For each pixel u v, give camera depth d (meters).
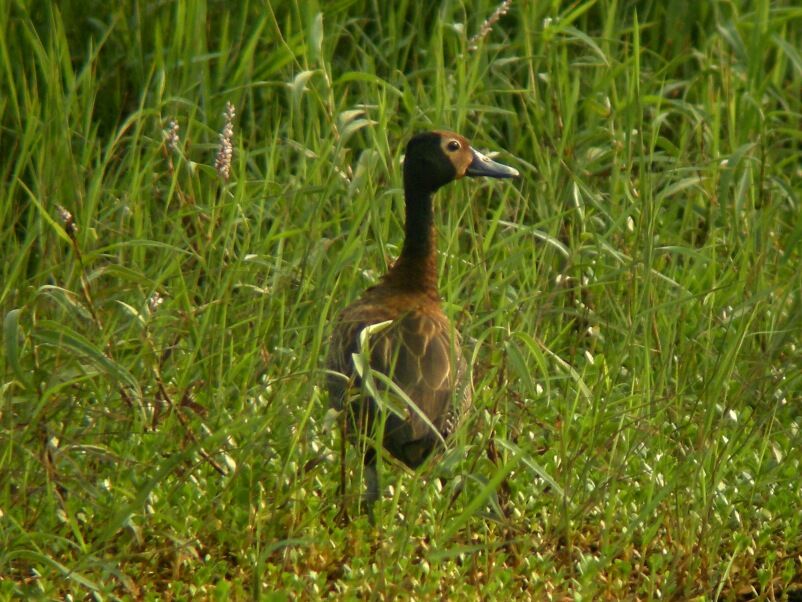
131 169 12.16
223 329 9.98
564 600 8.59
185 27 13.22
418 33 14.40
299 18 12.76
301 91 11.35
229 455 9.34
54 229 10.50
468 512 7.91
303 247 11.18
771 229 12.62
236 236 11.55
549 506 9.44
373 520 9.16
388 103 13.26
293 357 10.20
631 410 9.43
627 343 9.99
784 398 10.45
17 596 8.05
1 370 9.49
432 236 10.45
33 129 11.46
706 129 13.63
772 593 8.90
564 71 13.33
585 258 12.17
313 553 8.76
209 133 12.74
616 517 9.36
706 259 10.85
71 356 9.15
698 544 8.91
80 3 13.87
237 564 8.87
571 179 11.67
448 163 10.52
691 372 10.48
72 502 8.86
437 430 8.89
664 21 15.48
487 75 14.15
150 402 9.72
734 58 15.03
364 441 8.81
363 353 8.56
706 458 9.45
